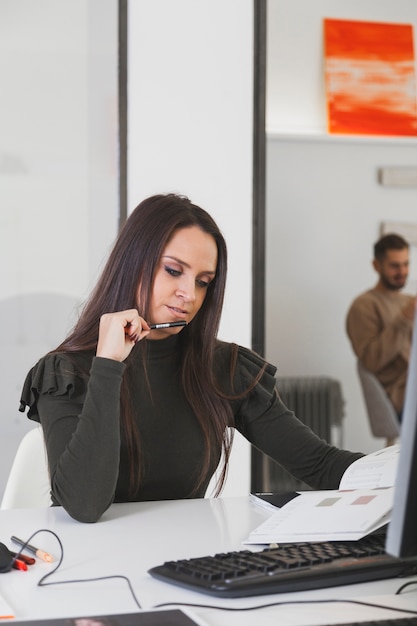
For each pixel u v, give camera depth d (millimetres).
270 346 4148
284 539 1473
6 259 3289
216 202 3461
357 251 4254
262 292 3514
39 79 3295
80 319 1983
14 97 3277
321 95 4203
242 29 3467
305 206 4184
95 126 3348
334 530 1454
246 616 1146
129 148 3379
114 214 3371
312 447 2084
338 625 1072
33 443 2090
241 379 2160
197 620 1094
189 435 2004
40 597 1221
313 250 4199
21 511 1746
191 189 3436
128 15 3357
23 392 1927
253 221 3496
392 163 4293
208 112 3443
